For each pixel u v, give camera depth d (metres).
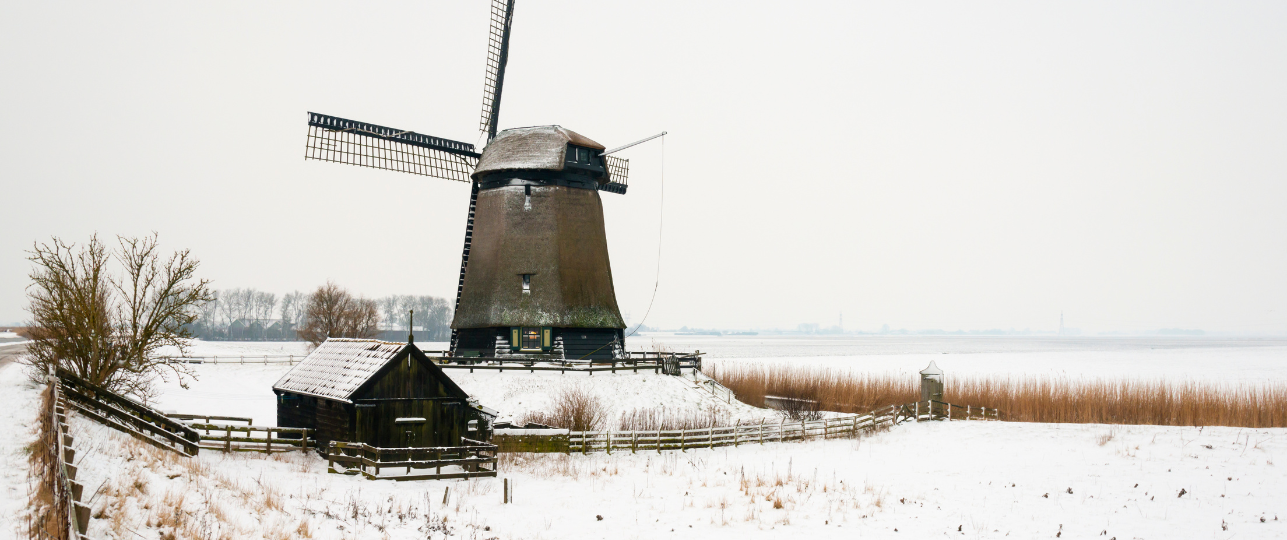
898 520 19.31
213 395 37.66
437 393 24.64
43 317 25.83
